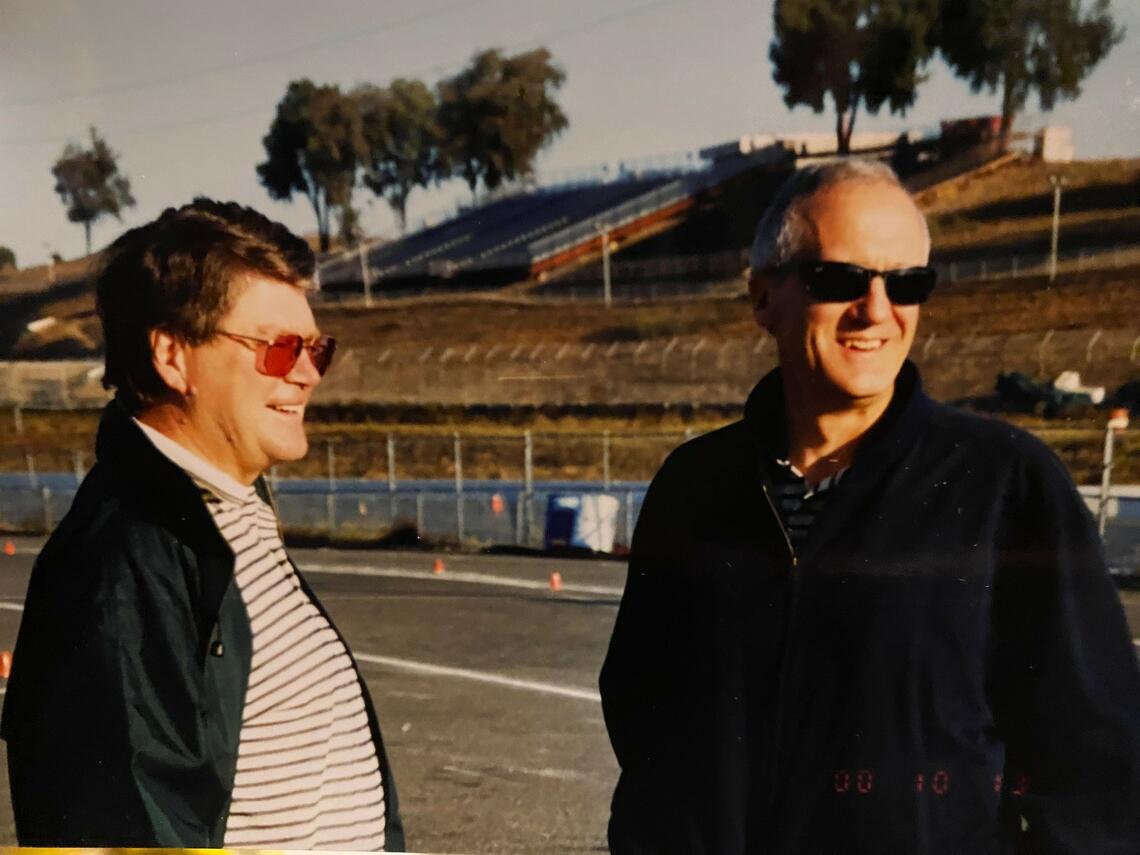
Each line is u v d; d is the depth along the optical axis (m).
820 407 1.33
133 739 1.02
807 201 1.30
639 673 1.46
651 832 1.44
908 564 1.27
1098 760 1.22
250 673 1.13
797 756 1.32
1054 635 1.23
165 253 1.11
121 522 1.07
